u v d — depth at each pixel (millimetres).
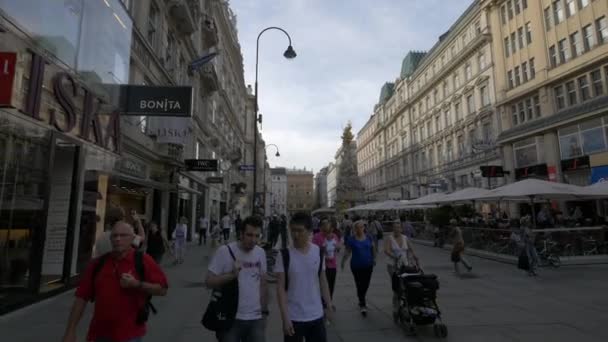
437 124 47031
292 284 3461
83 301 2896
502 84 32656
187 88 11742
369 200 75000
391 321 6363
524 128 28938
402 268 6121
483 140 33688
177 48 19906
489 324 6102
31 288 7355
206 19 26344
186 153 21391
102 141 10258
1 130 6645
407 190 55781
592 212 23406
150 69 15758
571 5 25781
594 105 23000
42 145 7652
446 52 43938
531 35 29500
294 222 3619
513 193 14117
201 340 5340
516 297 8148
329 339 5418
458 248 11398
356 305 7539
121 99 11531
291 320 3359
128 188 13930
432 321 5527
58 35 8211
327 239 7039
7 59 6219
